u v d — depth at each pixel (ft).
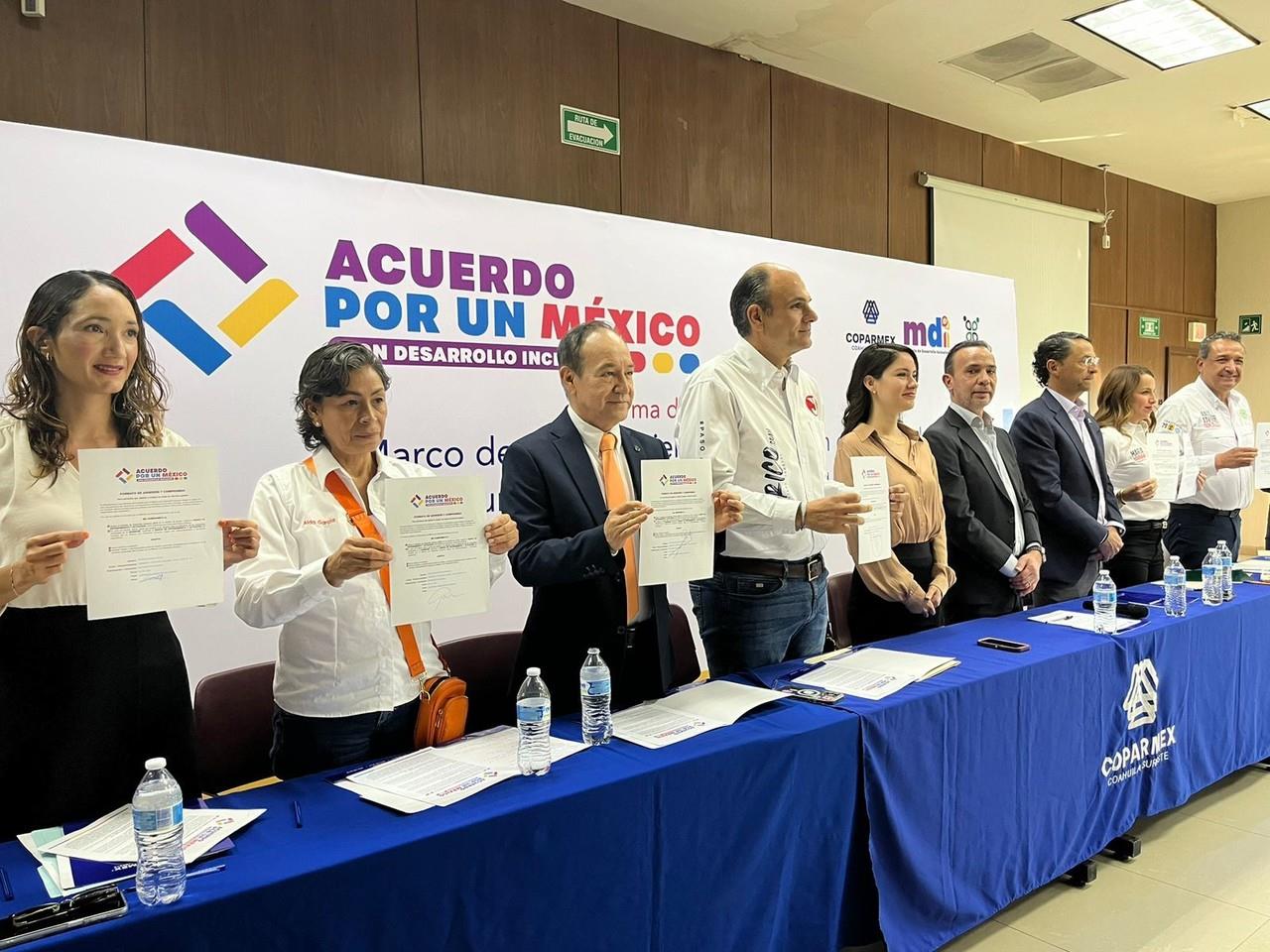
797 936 5.44
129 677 4.63
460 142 10.43
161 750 4.76
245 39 8.97
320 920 3.62
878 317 14.35
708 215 12.82
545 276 10.67
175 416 8.25
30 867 3.81
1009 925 7.06
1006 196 17.19
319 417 5.26
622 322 11.40
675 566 5.74
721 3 11.34
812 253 13.44
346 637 5.20
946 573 8.41
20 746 4.40
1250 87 14.53
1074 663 7.19
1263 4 11.55
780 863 5.26
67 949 3.10
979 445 9.09
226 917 3.40
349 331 9.22
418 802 4.27
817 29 12.11
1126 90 14.64
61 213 7.64
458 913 4.00
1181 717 8.40
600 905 4.48
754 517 6.95
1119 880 7.82
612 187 11.78
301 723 5.19
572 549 5.46
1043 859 7.02
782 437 7.20
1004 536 8.98
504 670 7.36
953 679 6.37
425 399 9.77
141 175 8.01
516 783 4.48
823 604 7.58
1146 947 6.74
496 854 4.09
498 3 10.66
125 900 3.32
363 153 9.73
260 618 4.83
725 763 4.96
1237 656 9.18
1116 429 12.73
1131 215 20.68
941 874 6.13
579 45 11.38
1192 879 7.83
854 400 8.53
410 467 5.82
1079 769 7.30
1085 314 19.60
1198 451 12.98
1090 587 10.44
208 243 8.38
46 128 7.55
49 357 4.41
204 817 4.11
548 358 10.73
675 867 4.78
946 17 11.80
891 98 14.92
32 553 3.86
